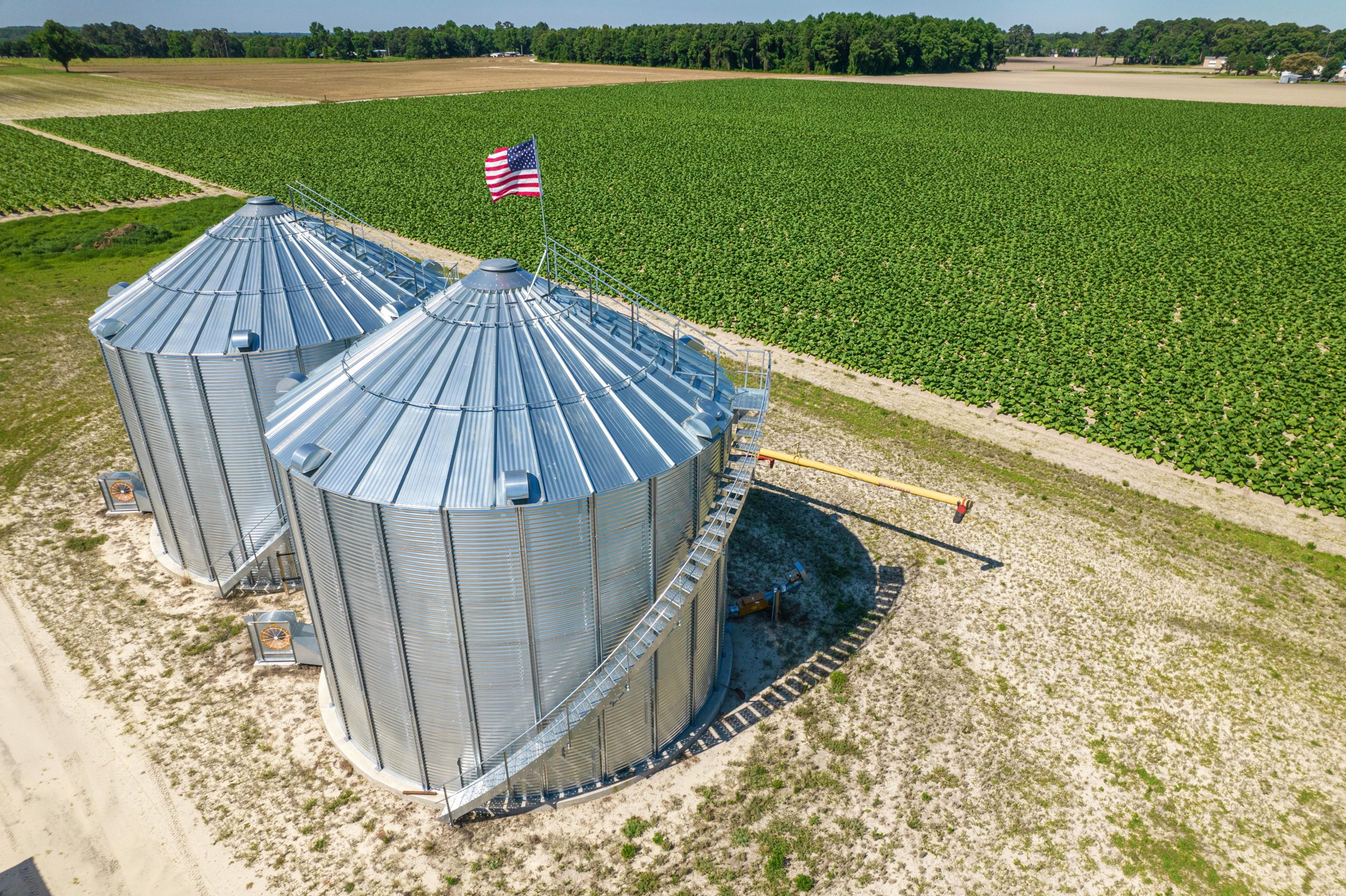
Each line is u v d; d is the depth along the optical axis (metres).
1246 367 47.19
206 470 27.38
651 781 22.53
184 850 20.38
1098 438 39.91
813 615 29.03
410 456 18.30
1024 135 138.38
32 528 32.91
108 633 27.45
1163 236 76.69
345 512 18.45
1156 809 22.05
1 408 42.09
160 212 80.00
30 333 51.56
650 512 19.42
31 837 20.59
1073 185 99.94
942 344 50.31
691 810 21.73
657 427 20.14
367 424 19.30
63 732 23.59
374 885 19.70
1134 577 31.03
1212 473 37.19
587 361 20.56
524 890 19.66
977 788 22.50
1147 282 62.72
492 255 68.12
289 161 105.69
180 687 25.38
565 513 17.97
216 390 25.94
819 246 71.75
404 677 20.11
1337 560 31.94
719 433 21.14
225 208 82.31
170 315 26.61
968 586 30.53
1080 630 28.44
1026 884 20.02
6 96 164.62
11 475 36.50
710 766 23.05
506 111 157.50
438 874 20.00
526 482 17.38
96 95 170.00
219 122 136.00
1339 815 22.00
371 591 19.22
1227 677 26.52
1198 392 43.91
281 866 20.08
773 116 156.12
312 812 21.50
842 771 22.94
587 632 19.78
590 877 19.97
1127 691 25.92
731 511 21.70
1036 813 21.83
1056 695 25.70
